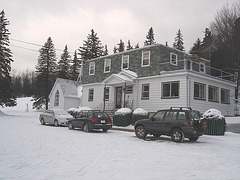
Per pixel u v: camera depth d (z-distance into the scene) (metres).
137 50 25.12
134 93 23.95
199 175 5.93
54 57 53.69
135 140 12.43
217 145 10.98
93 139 12.50
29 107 66.25
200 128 11.57
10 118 29.28
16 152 8.73
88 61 31.45
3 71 36.56
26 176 5.72
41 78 51.91
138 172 6.16
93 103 29.09
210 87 23.25
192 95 20.39
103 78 28.48
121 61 26.77
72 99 35.84
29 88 107.00
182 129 11.60
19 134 13.91
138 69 24.44
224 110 24.75
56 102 37.03
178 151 9.29
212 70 36.50
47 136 13.32
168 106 20.98
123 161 7.45
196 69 27.84
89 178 5.58
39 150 9.16
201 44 51.94
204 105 21.73
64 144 10.67
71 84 38.28
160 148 9.95
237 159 7.91
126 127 19.47
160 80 22.02
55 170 6.30
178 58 25.25
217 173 6.14
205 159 7.87
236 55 34.12
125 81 23.22
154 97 22.22
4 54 37.16
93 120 15.89
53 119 21.16
